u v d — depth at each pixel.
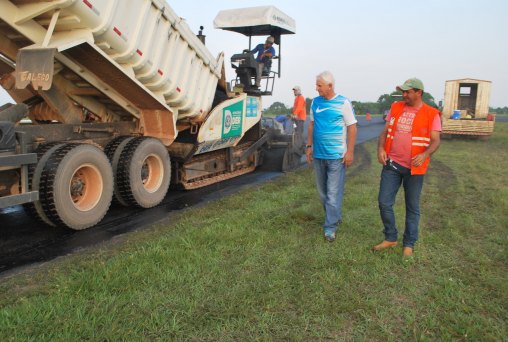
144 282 3.69
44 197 5.00
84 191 5.59
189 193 7.84
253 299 3.45
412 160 4.25
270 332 3.03
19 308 3.20
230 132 8.62
